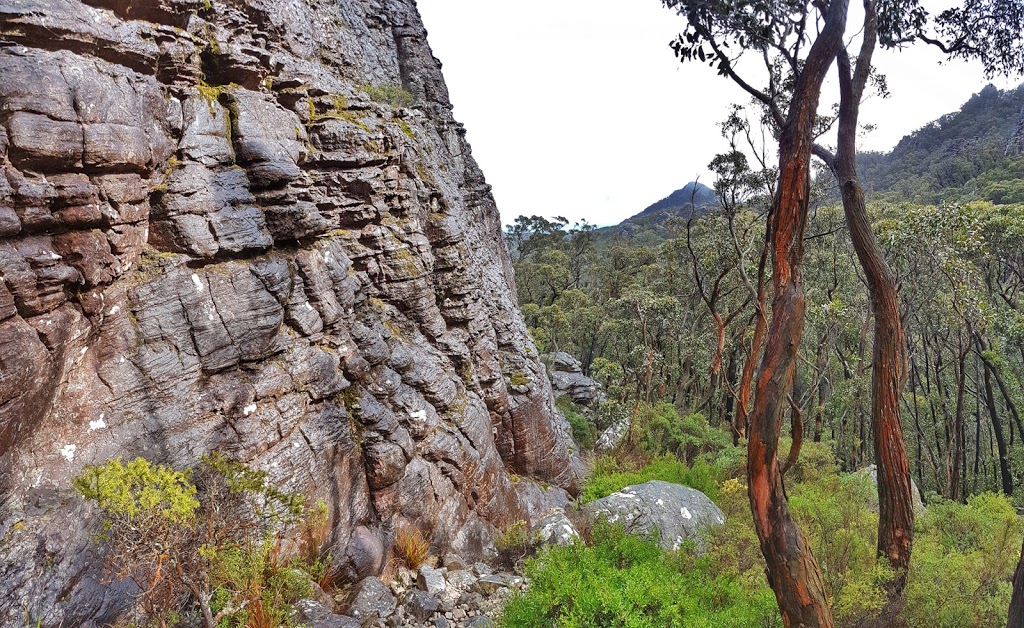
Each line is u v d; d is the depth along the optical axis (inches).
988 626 269.9
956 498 844.0
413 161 481.7
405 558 333.7
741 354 1089.4
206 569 202.7
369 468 333.7
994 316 778.8
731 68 264.2
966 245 754.2
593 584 277.9
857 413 965.2
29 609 179.3
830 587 288.4
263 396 281.7
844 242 1054.4
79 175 220.1
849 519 372.8
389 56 709.9
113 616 199.5
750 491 213.3
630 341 1380.4
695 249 1135.6
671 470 656.4
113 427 224.5
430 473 369.7
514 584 335.9
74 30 221.6
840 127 338.0
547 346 1295.5
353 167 396.8
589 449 826.2
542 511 503.2
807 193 214.1
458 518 384.5
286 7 401.1
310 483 292.4
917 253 782.5
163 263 257.8
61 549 192.4
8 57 197.9
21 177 197.3
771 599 275.7
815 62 212.4
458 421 415.2
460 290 493.0
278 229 319.0
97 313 227.1
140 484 183.9
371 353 359.9
